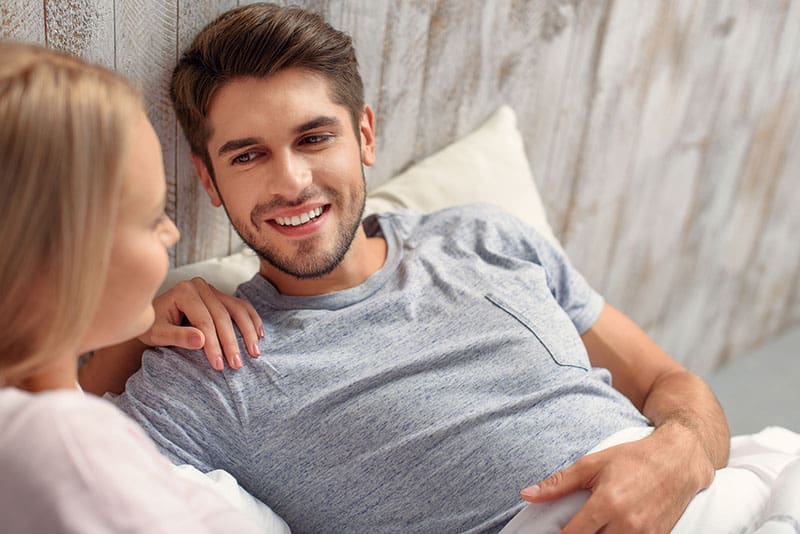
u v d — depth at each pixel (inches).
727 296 96.0
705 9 71.2
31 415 22.6
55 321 23.9
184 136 46.9
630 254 80.4
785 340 107.2
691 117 77.0
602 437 42.3
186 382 40.7
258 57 40.7
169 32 44.2
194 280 43.4
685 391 48.1
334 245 43.3
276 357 41.7
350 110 43.8
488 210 51.3
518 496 40.3
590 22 63.5
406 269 46.2
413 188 55.7
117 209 24.9
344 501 40.9
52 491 22.0
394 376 41.8
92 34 41.4
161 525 23.0
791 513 38.0
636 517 37.1
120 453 23.3
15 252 23.0
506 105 62.1
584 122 68.1
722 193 86.2
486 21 57.4
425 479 40.4
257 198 42.4
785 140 89.7
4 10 37.9
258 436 40.4
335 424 40.7
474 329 43.9
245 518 27.2
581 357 45.4
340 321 43.3
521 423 41.5
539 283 47.7
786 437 48.3
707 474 40.4
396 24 52.8
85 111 23.3
